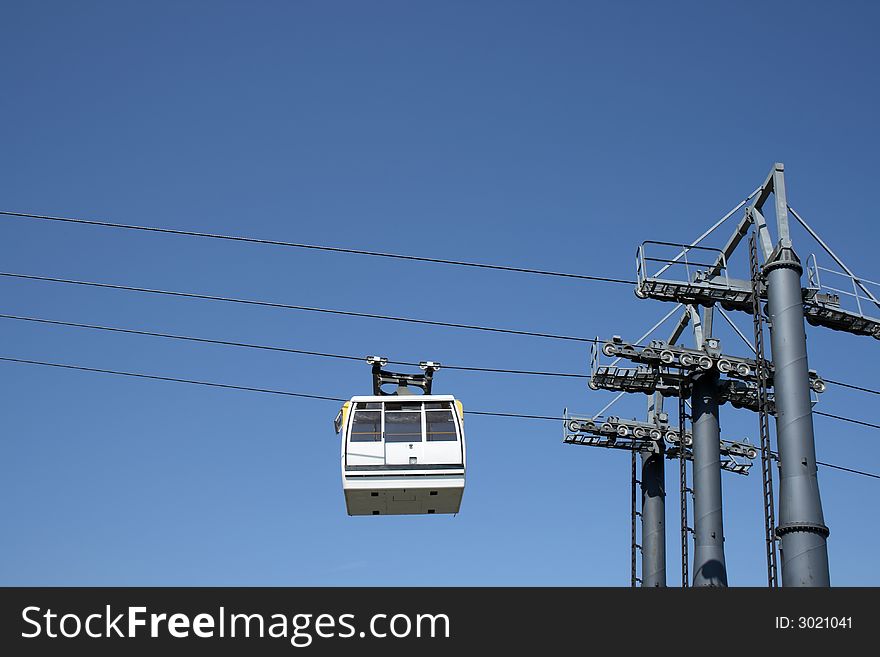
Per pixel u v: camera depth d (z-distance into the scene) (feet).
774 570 129.70
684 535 175.32
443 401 133.69
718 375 187.73
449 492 128.98
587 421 226.38
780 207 144.77
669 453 230.07
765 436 138.51
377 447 129.49
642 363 187.11
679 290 165.68
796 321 138.51
